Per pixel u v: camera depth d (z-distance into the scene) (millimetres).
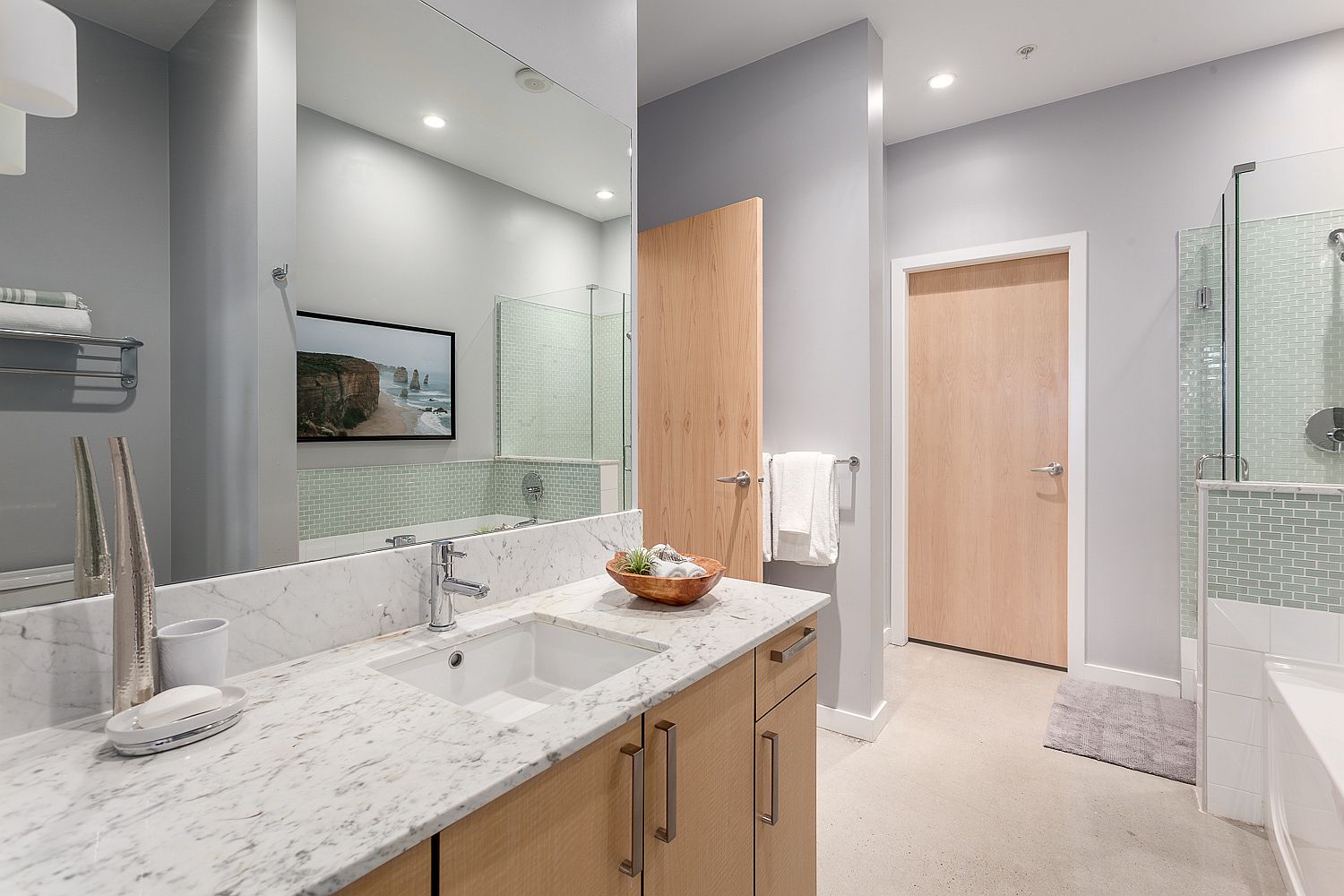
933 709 2688
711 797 1091
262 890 526
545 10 1552
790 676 1340
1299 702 1616
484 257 1419
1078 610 2953
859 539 2477
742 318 2514
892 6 2340
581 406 1658
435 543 1191
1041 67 2715
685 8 2361
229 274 1005
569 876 818
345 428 1163
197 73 965
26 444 812
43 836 593
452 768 723
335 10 1147
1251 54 2584
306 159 1107
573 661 1272
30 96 755
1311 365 1918
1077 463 2938
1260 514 1866
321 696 913
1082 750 2314
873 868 1723
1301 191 1931
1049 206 3004
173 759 738
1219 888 1629
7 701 782
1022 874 1691
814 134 2557
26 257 810
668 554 1514
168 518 934
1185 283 2689
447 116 1341
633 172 1824
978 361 3285
